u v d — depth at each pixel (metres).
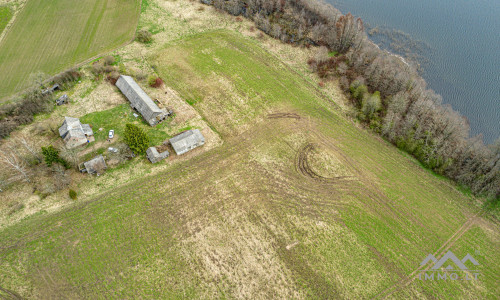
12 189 53.12
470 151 57.78
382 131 64.69
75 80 71.31
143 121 64.69
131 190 53.97
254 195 54.25
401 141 62.22
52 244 47.28
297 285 44.62
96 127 62.53
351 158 60.88
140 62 77.69
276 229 50.12
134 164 57.62
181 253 47.00
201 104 69.19
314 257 47.34
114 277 44.41
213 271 45.41
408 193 55.88
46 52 78.88
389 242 49.56
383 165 60.00
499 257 48.31
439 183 57.47
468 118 69.25
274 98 71.88
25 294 42.53
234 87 73.56
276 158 60.03
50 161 53.09
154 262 45.97
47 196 52.62
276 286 44.38
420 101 65.44
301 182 56.50
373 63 73.50
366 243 49.25
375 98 66.06
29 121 62.84
